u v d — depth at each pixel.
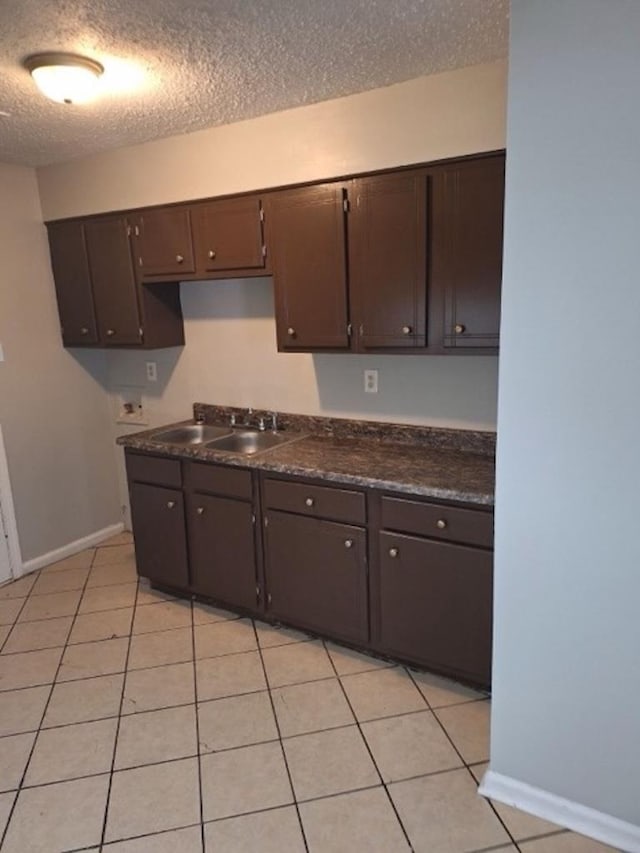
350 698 2.25
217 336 3.30
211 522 2.80
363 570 2.38
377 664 2.45
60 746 2.04
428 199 2.24
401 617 2.32
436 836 1.66
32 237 3.35
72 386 3.64
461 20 1.75
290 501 2.51
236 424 3.31
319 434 3.02
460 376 2.59
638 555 1.44
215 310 3.28
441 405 2.66
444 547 2.15
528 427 1.51
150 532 3.05
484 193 2.13
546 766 1.70
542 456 1.51
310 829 1.70
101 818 1.75
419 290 2.31
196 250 2.87
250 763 1.94
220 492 2.73
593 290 1.36
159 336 3.26
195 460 2.77
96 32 1.74
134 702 2.26
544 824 1.70
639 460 1.39
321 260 2.51
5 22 1.66
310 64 2.04
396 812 1.74
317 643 2.62
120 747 2.03
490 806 1.76
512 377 1.50
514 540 1.60
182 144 2.80
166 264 2.99
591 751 1.62
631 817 1.60
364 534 2.34
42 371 3.46
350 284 2.47
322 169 2.48
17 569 3.37
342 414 2.96
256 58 1.97
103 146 2.94
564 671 1.61
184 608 2.97
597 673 1.56
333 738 2.04
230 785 1.86
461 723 2.10
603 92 1.27
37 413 3.45
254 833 1.69
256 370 3.20
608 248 1.33
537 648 1.63
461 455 2.55
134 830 1.71
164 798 1.81
